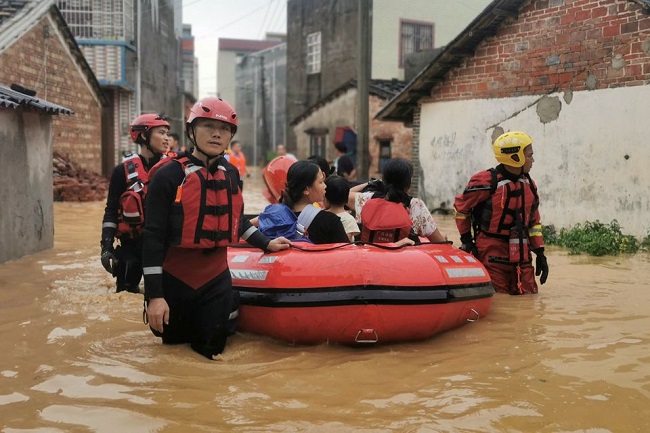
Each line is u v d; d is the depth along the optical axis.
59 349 4.55
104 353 4.47
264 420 3.34
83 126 21.45
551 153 12.45
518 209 6.36
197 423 3.30
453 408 3.50
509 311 5.71
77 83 20.83
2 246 7.96
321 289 4.52
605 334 4.97
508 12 13.13
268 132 55.16
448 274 4.86
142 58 26.77
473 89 14.55
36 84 17.72
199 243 4.24
